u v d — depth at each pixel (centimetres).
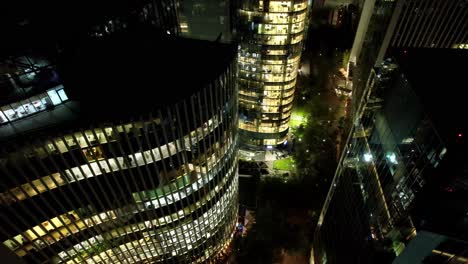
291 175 9762
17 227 3847
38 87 3681
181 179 4884
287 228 8181
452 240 2558
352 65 14012
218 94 4550
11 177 3400
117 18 4888
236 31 8369
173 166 4566
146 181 4497
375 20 9225
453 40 7744
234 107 5472
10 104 3491
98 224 4716
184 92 3972
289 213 8550
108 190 4325
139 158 4128
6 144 3188
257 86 9206
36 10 4400
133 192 4553
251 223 8500
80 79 4091
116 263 5712
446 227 2534
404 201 3166
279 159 10481
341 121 11762
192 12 9625
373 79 4559
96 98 3872
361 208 4784
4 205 3562
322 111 12231
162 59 4556
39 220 4000
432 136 2669
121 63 4434
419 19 7581
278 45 8194
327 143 10750
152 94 3912
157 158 4275
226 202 6669
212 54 4691
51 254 4494
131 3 5084
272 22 7738
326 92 13525
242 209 8625
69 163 3725
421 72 3250
